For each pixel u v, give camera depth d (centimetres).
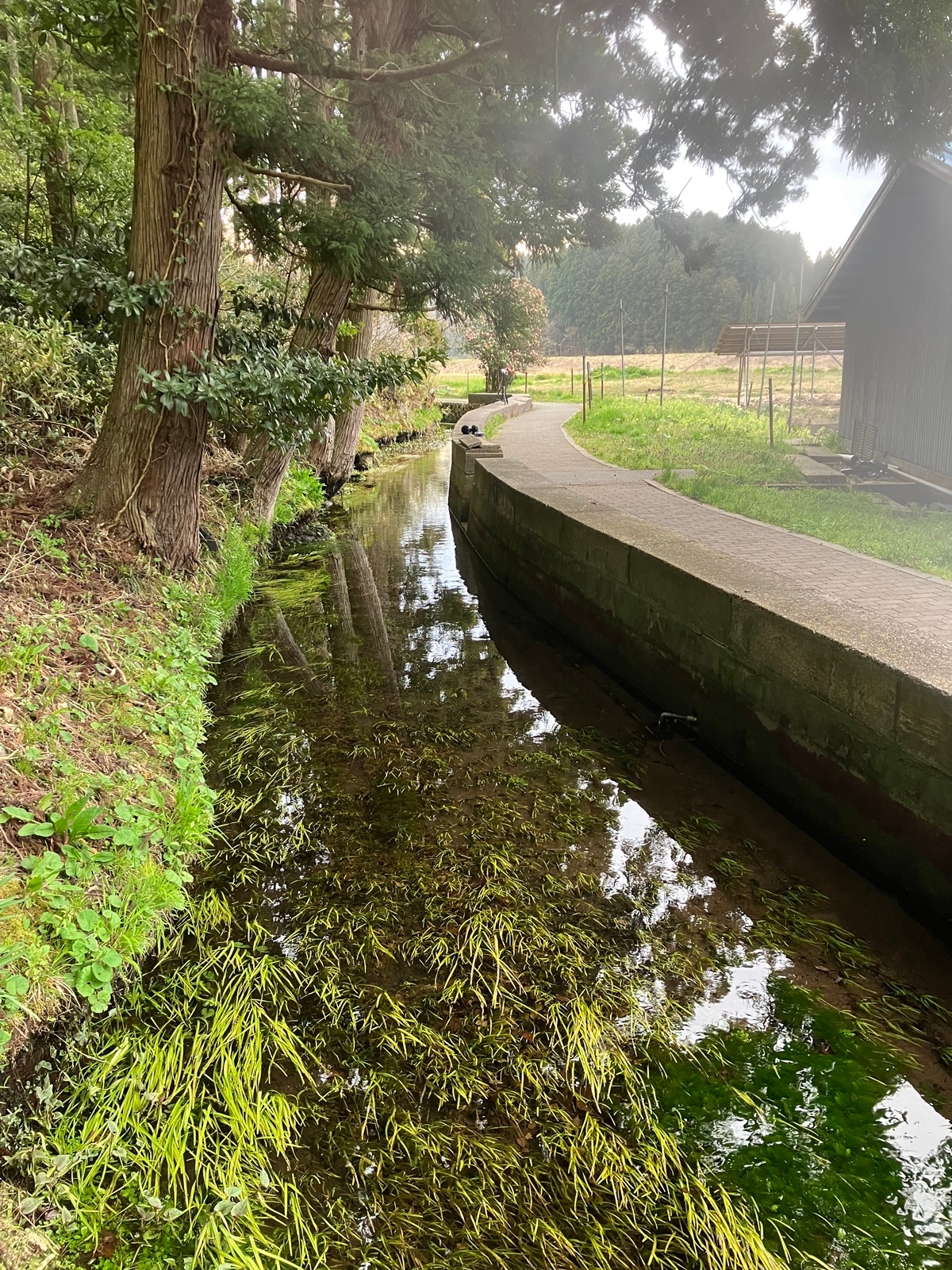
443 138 774
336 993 299
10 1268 186
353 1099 254
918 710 360
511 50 636
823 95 507
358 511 1406
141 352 559
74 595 493
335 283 838
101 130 911
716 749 535
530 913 351
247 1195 218
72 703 390
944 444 1102
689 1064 275
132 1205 214
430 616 832
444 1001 299
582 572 741
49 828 296
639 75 611
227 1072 255
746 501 921
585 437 1767
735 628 503
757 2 488
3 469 600
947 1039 292
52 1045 253
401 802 446
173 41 516
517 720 575
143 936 303
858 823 405
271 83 586
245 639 705
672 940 341
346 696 603
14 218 773
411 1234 212
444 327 2027
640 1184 228
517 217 893
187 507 627
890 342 1255
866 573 610
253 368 579
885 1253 213
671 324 6725
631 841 420
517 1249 210
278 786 459
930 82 461
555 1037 284
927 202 1005
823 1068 275
